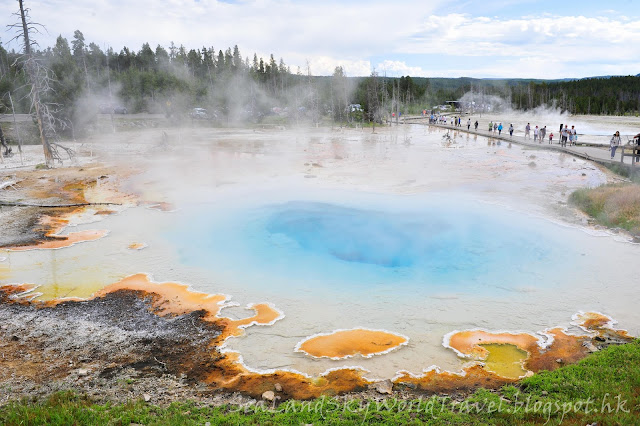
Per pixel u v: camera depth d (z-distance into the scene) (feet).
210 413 20.90
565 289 34.88
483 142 129.08
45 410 20.22
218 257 42.65
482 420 19.98
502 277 37.42
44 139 88.02
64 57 188.24
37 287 36.09
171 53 290.76
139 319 31.04
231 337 28.63
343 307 32.76
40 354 26.55
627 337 27.91
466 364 25.52
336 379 24.17
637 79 383.04
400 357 26.27
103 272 39.11
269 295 34.81
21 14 82.84
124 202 62.13
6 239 47.19
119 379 24.09
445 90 427.33
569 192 63.62
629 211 50.16
